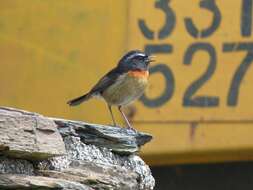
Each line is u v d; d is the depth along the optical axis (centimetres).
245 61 1331
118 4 1411
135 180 602
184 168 1496
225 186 1470
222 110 1332
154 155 1361
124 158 617
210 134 1334
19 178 500
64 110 1433
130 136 624
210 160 1369
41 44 1472
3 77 1481
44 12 1474
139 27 1388
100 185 559
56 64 1455
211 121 1337
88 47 1434
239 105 1327
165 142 1349
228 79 1334
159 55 1369
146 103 1359
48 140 529
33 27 1477
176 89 1355
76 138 581
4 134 499
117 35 1407
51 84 1452
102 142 600
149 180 631
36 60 1470
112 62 1411
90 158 585
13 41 1491
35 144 518
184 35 1362
